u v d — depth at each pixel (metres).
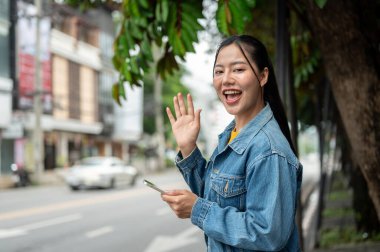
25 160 25.08
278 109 1.95
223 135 2.02
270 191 1.67
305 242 7.11
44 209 13.13
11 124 23.31
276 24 3.61
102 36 34.84
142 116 44.31
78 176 19.39
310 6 3.04
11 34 23.84
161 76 3.60
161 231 9.49
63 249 7.75
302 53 4.78
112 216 11.72
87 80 32.72
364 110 3.06
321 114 7.64
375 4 3.23
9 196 17.39
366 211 7.36
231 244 1.70
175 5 2.82
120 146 40.69
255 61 1.84
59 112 28.88
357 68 3.04
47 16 22.16
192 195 1.80
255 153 1.73
